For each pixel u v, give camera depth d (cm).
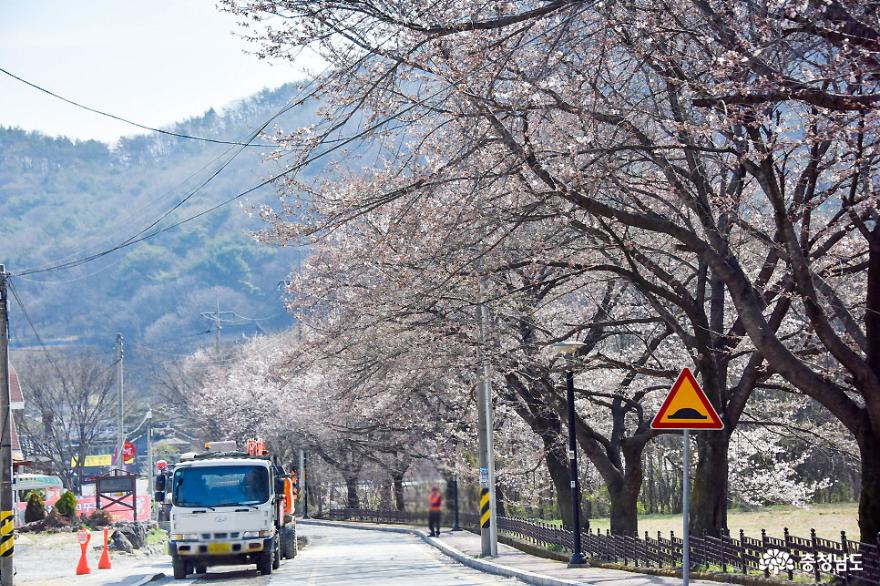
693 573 1798
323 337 2427
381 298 2223
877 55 1260
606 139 1730
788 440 3391
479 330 2423
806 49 1330
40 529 4144
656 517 4762
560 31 1429
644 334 2797
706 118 1557
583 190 1630
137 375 11194
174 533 2550
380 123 1491
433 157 1781
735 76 1374
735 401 2036
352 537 5350
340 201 1769
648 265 1895
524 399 2903
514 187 1723
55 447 8088
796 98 1306
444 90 1508
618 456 2766
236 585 2228
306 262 2853
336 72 1468
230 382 7600
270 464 2703
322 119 1526
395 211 2123
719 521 2066
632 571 2109
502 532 3959
